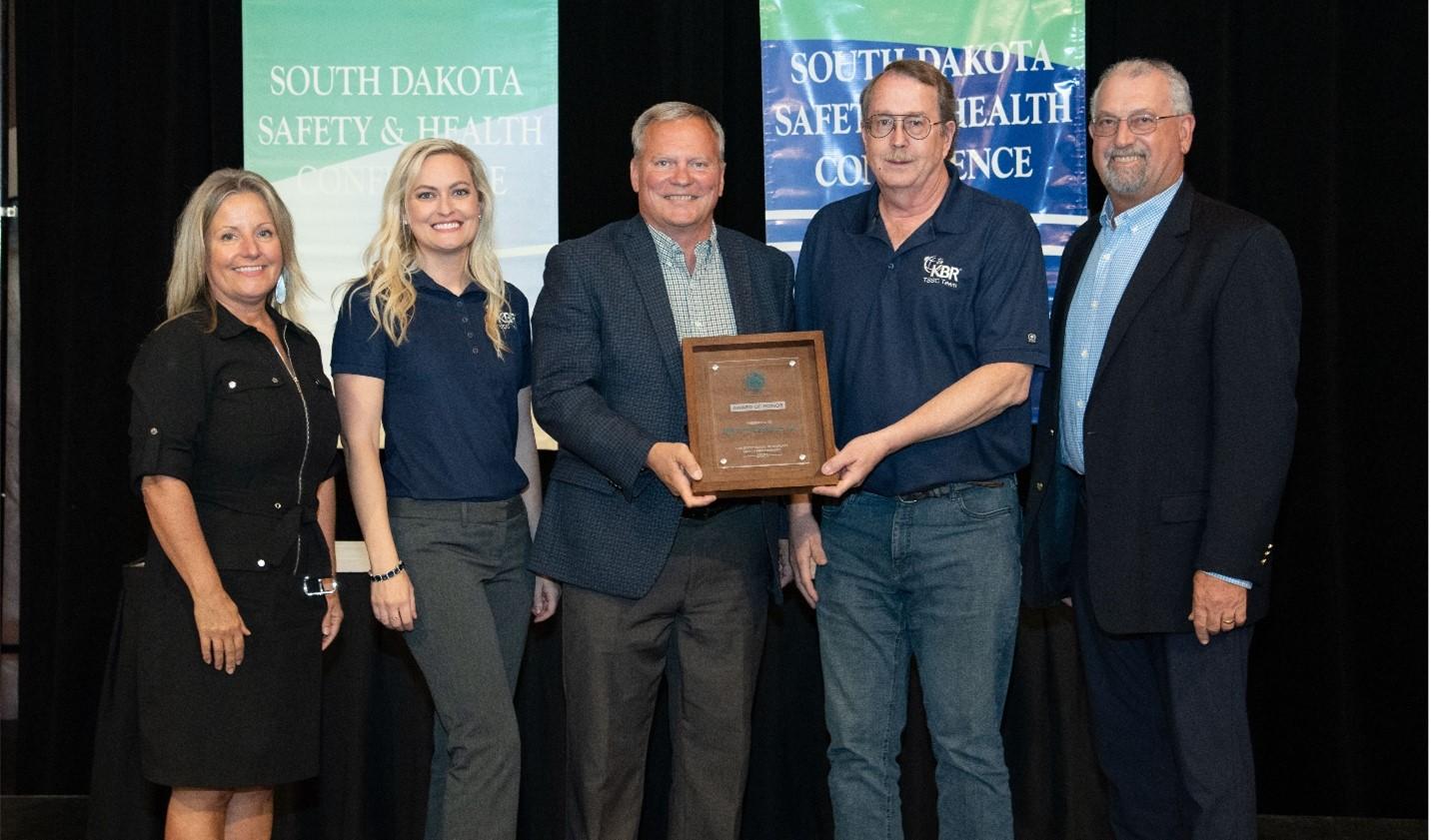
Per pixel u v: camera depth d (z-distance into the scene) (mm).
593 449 2541
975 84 3527
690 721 2713
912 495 2611
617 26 3717
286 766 2520
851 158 3566
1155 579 2570
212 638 2408
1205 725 2584
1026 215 2674
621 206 3721
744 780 2754
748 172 3727
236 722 2457
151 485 2387
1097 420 2615
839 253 2723
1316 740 3627
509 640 2766
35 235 3809
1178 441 2562
